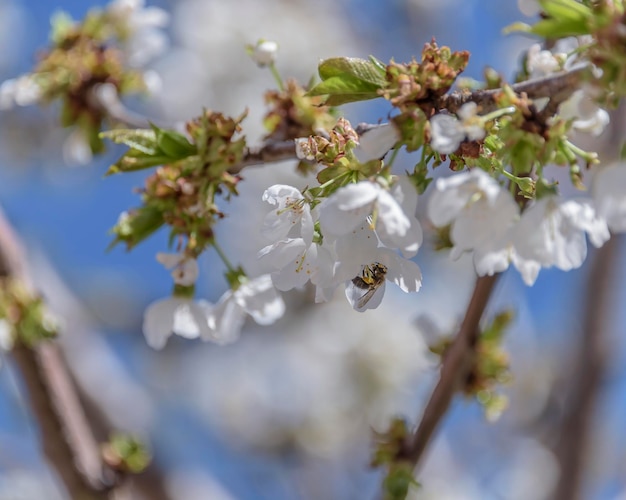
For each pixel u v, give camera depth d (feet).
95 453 2.76
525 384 5.84
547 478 5.67
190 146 2.22
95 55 2.78
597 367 4.29
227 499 4.51
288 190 2.09
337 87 2.10
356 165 2.06
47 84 2.79
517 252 2.02
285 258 2.08
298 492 6.14
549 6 1.98
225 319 2.29
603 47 1.95
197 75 6.27
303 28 6.37
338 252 2.08
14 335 2.66
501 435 5.99
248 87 6.26
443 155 2.09
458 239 2.00
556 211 2.03
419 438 2.52
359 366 6.30
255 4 6.39
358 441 6.22
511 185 2.06
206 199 2.20
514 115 2.02
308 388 6.32
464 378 2.53
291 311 6.56
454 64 2.09
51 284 4.48
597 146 3.55
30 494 5.59
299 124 2.35
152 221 2.23
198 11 6.42
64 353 3.92
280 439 6.27
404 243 2.02
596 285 4.41
